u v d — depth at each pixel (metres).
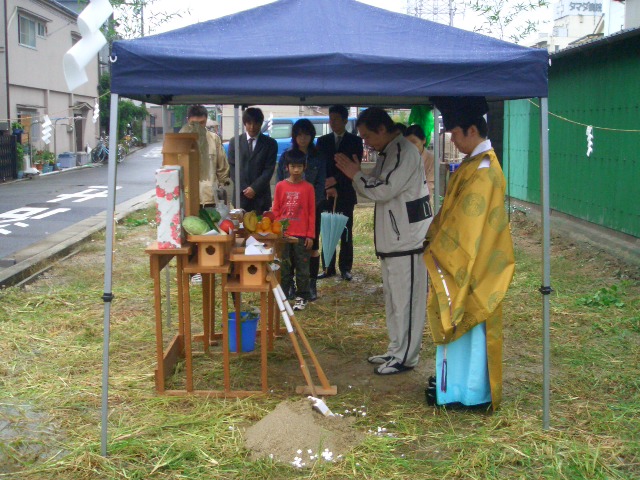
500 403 4.02
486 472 3.28
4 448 3.51
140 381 4.41
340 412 3.95
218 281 6.98
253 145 6.69
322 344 5.23
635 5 12.05
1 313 5.86
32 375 4.50
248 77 3.41
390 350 4.72
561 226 9.93
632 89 8.23
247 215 4.40
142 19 8.20
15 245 9.17
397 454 3.47
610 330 5.43
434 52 3.55
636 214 8.15
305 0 3.91
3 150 20.02
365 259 8.43
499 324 3.83
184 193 4.16
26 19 23.33
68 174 23.22
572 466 3.34
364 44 3.59
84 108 28.92
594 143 9.33
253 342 5.00
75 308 6.14
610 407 4.00
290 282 6.30
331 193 6.94
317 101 5.35
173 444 3.52
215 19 3.73
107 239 3.47
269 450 3.45
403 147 4.31
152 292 6.69
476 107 3.80
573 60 10.02
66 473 3.30
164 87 3.39
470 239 3.68
